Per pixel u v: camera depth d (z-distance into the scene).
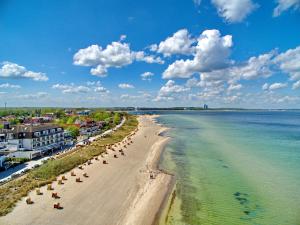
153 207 37.16
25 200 37.38
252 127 159.00
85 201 38.12
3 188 41.31
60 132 86.81
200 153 74.75
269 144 90.19
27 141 72.12
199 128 151.25
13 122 139.88
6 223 30.92
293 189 44.19
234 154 72.81
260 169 56.72
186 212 35.66
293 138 105.50
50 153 72.50
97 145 83.31
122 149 78.25
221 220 33.41
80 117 173.25
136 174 52.81
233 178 50.38
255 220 33.44
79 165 57.47
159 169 57.28
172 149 81.44
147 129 144.75
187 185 46.47
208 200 39.75
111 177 49.84
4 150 71.00
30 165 58.28
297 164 60.81
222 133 124.38
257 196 41.22
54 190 41.59
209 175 52.50
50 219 32.47
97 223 32.22
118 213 35.09
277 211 35.88
